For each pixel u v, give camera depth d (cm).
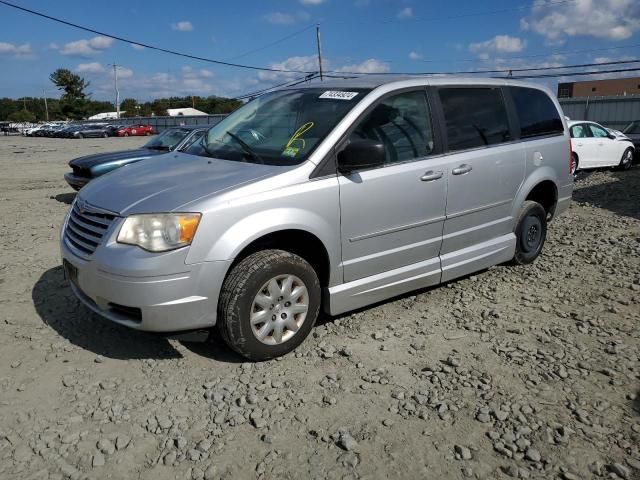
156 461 285
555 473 278
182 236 341
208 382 357
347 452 291
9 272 575
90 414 323
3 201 1084
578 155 1442
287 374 369
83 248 374
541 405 335
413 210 446
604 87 7488
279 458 287
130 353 397
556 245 704
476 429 312
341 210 400
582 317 466
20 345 408
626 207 979
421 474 277
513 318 464
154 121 6556
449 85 492
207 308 355
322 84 478
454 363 380
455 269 496
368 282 431
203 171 401
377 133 426
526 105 569
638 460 288
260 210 363
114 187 397
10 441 298
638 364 385
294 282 385
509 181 536
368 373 371
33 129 5584
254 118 473
